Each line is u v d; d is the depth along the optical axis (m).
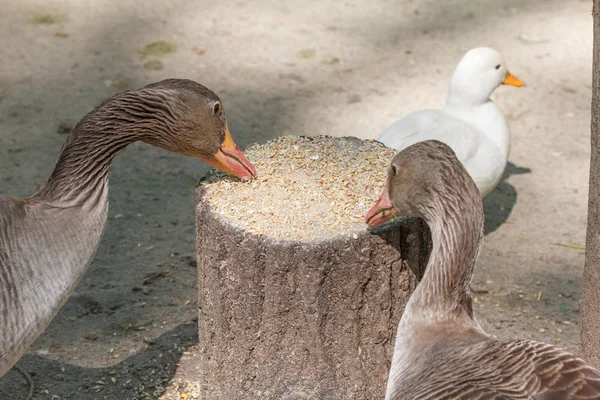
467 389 4.50
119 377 7.31
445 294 5.34
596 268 6.13
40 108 11.46
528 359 4.62
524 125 11.20
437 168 5.27
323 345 5.82
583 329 6.40
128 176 10.24
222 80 12.11
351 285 5.70
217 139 6.21
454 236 5.27
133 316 8.07
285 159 6.51
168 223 9.45
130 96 6.16
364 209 5.87
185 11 14.01
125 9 14.05
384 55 12.78
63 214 6.04
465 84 8.99
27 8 14.05
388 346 5.99
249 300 5.76
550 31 13.42
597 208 6.04
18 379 7.31
